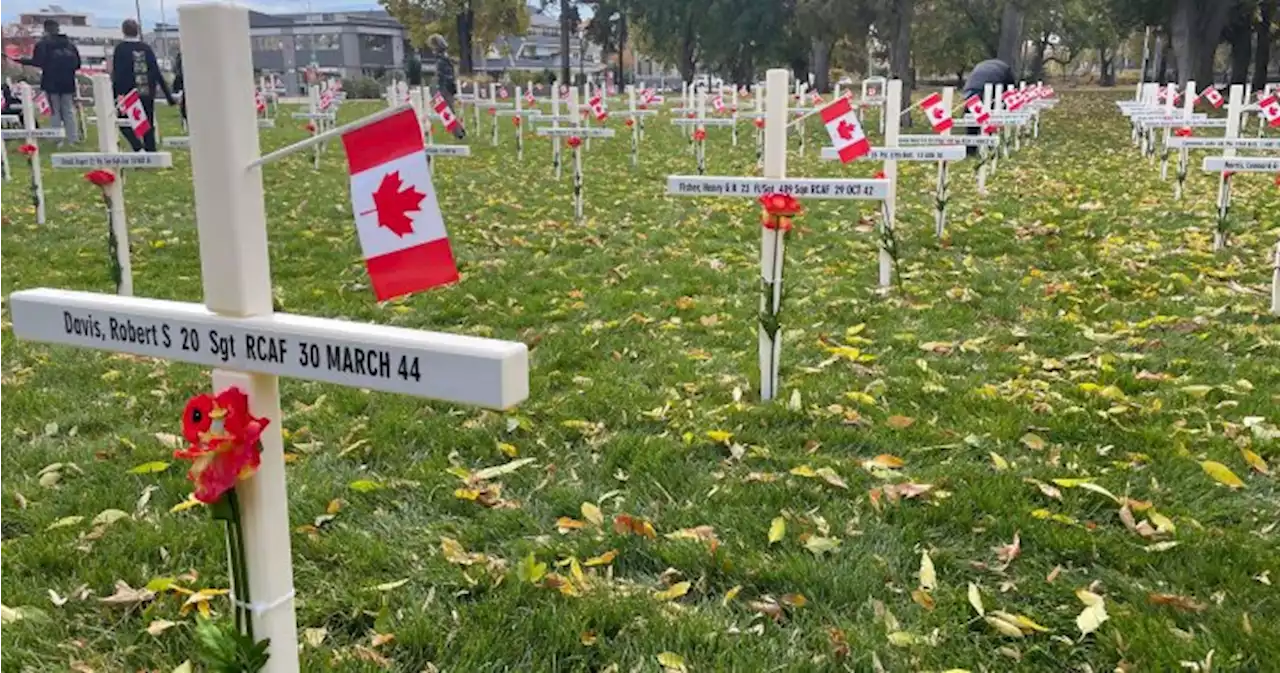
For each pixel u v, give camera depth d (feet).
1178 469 11.53
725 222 29.19
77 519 10.63
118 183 19.12
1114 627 8.54
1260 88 112.37
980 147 34.55
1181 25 94.38
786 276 21.83
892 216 20.12
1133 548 9.84
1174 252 23.62
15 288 20.99
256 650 6.47
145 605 9.24
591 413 13.80
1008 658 8.34
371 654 8.40
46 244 25.79
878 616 8.86
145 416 13.92
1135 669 7.98
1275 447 12.07
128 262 19.63
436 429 13.15
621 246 25.61
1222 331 16.94
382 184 5.98
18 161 45.70
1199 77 97.71
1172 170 42.32
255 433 6.07
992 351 16.30
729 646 8.48
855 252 24.49
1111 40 140.87
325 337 5.89
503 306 19.74
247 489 6.46
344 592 9.37
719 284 21.16
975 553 9.98
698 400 14.29
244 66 5.98
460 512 11.10
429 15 148.46
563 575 9.64
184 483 11.48
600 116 55.52
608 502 11.30
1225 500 10.88
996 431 12.74
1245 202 31.83
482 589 9.46
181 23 5.92
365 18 206.59
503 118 80.12
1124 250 23.86
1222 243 23.73
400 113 5.88
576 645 8.56
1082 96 124.88
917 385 14.52
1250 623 8.47
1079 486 11.05
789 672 8.17
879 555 9.91
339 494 11.41
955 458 12.14
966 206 31.71
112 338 6.80
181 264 23.39
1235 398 13.87
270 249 25.21
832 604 9.15
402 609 9.07
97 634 8.86
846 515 10.74
